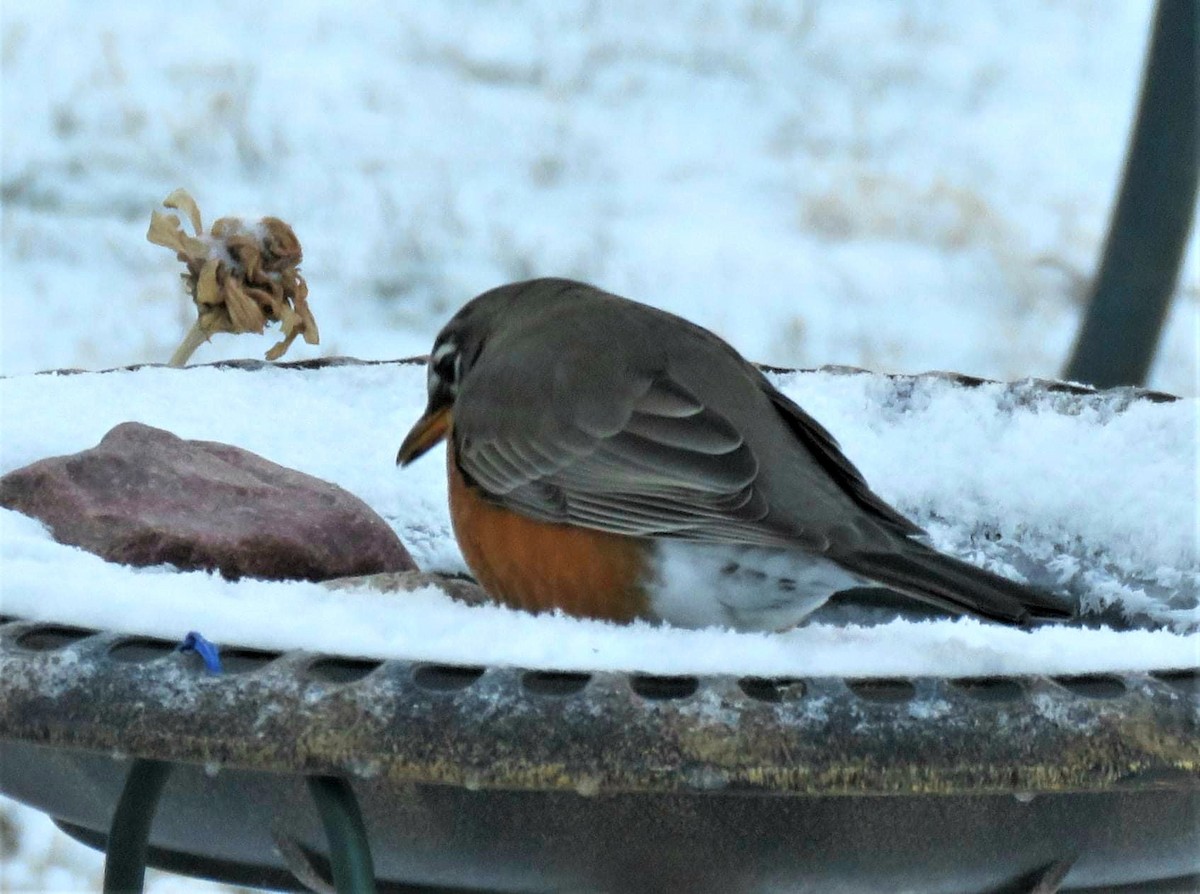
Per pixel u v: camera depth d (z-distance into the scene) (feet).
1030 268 74.13
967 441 26.02
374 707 14.14
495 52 99.25
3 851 38.83
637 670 14.67
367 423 26.84
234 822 16.72
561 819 15.40
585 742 13.89
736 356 22.11
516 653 15.10
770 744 13.93
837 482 20.66
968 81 99.14
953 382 27.02
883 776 13.94
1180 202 35.14
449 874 16.35
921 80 99.14
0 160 78.48
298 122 85.92
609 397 20.67
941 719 14.19
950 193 81.10
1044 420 26.02
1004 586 18.15
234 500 20.66
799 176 84.58
